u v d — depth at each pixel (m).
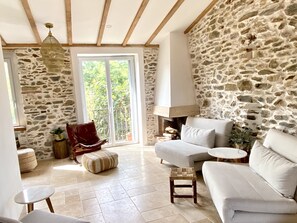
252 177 2.48
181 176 2.78
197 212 2.61
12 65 4.62
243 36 3.58
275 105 3.17
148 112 5.70
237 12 3.65
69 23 3.83
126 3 3.59
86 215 2.65
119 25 4.31
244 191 2.12
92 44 5.00
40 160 4.85
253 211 1.96
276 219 1.95
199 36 4.66
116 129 5.75
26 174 4.05
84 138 4.73
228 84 4.02
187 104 4.99
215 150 3.30
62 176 3.89
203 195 3.00
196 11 4.24
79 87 5.02
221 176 2.49
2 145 2.33
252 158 2.69
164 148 3.96
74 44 4.87
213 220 2.45
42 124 4.86
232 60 3.87
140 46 5.39
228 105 4.07
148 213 2.64
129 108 5.79
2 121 2.42
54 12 3.52
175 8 3.84
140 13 3.83
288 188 2.01
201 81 4.80
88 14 3.74
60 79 4.92
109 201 2.96
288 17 2.85
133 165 4.27
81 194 3.19
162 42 5.25
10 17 3.52
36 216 1.87
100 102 5.52
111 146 5.68
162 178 3.62
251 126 3.61
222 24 4.01
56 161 4.73
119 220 2.53
